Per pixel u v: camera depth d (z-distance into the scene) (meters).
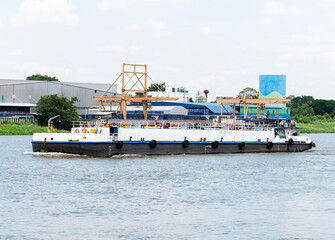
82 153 84.38
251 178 69.00
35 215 47.22
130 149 86.94
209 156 93.06
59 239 41.06
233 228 44.38
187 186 61.62
